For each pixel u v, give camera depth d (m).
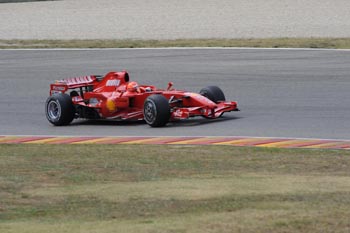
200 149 38.25
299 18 107.25
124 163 35.06
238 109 47.09
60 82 49.19
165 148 38.84
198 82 61.66
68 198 27.27
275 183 28.91
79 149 39.47
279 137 41.03
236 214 23.31
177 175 31.77
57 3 137.50
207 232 21.12
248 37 90.62
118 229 21.91
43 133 45.62
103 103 47.09
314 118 45.94
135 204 25.75
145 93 46.31
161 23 107.31
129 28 103.44
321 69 63.97
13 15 122.75
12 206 26.16
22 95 59.16
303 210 23.58
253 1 127.81
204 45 81.38
